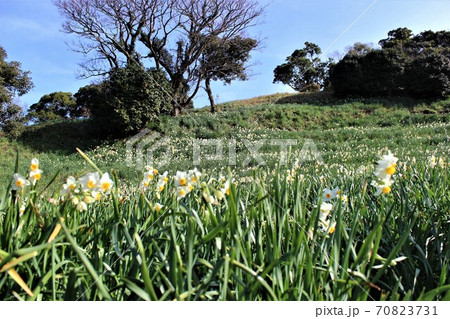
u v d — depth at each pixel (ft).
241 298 4.19
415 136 47.14
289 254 4.27
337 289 4.54
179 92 76.23
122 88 52.70
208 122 59.47
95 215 7.70
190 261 4.10
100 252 5.39
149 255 5.19
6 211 5.42
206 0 70.79
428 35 96.68
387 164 5.78
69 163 43.57
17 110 54.03
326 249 5.42
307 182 12.91
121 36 71.82
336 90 86.74
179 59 76.07
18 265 4.70
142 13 67.87
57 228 4.49
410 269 5.57
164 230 5.20
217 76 85.61
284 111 69.21
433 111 68.54
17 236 4.99
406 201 7.46
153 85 54.29
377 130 54.03
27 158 46.37
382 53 79.92
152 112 54.44
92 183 5.39
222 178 8.45
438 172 10.64
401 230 6.21
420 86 77.10
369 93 82.43
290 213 6.89
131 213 6.95
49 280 4.92
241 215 6.80
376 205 8.29
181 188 6.10
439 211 7.16
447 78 75.00
